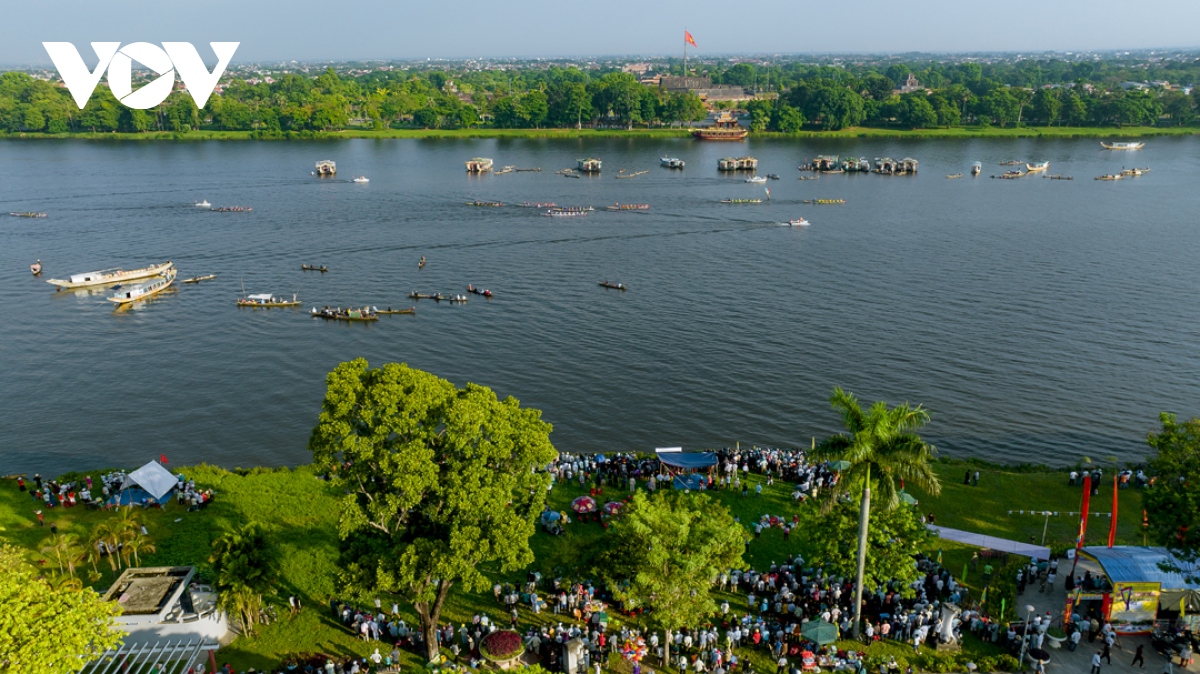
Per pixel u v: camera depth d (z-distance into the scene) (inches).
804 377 4842.5
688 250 7731.3
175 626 2352.4
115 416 4411.9
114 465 3914.9
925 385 4714.6
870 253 7554.1
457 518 2196.1
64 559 2682.1
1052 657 2330.2
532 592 2615.7
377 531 2333.9
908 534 2556.6
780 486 3403.1
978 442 4074.8
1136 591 2373.3
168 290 6540.4
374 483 2257.6
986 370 4904.0
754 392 4658.0
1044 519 3193.9
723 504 3223.4
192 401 4589.1
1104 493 3408.0
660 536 2260.1
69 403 4566.9
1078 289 6382.9
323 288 6569.9
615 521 2699.3
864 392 4633.4
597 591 2657.5
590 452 4005.9
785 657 2322.8
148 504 3169.3
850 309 6003.9
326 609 2573.8
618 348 5310.0
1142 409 4407.0
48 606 1807.3
